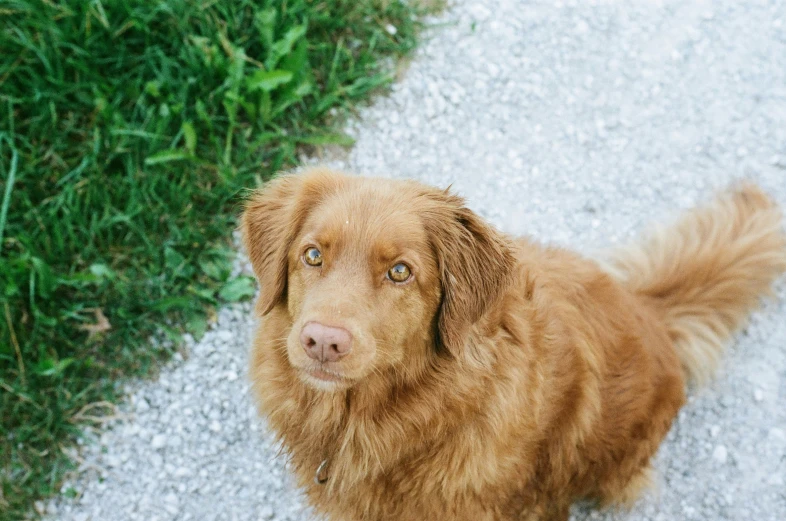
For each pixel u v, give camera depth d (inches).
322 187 31.4
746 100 49.3
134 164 43.6
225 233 43.9
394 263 29.6
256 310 31.9
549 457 34.8
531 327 33.0
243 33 45.9
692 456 41.6
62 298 41.5
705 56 50.6
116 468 39.9
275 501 39.8
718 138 48.3
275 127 45.3
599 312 35.9
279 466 40.3
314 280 29.9
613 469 37.4
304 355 29.0
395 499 33.1
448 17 50.9
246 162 44.8
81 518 38.9
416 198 30.8
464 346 30.5
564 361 33.9
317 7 47.5
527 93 49.1
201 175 44.4
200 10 44.6
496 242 31.4
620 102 49.1
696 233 40.7
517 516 36.3
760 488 40.7
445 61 49.5
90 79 44.2
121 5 44.4
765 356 43.5
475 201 46.5
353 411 31.7
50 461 39.4
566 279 35.6
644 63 50.2
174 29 44.7
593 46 50.7
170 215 43.3
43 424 39.5
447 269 30.7
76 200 42.1
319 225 30.0
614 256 41.4
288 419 33.2
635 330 36.8
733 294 40.6
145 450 40.4
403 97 48.3
